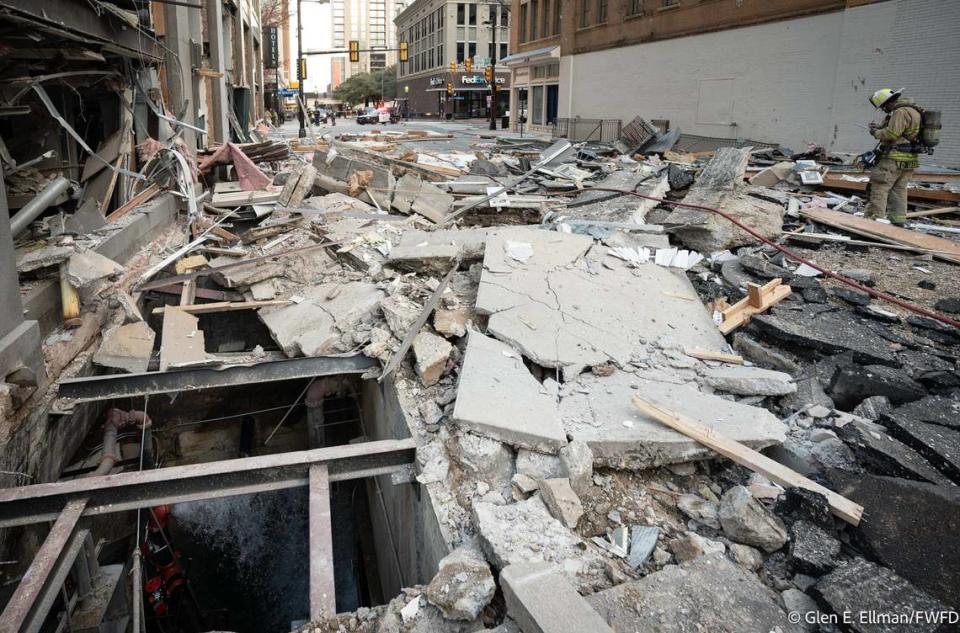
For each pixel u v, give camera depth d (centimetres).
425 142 2600
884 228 797
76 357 553
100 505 374
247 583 769
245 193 1135
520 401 397
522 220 987
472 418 369
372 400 643
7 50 541
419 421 437
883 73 1466
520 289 556
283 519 823
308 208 995
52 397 492
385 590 599
